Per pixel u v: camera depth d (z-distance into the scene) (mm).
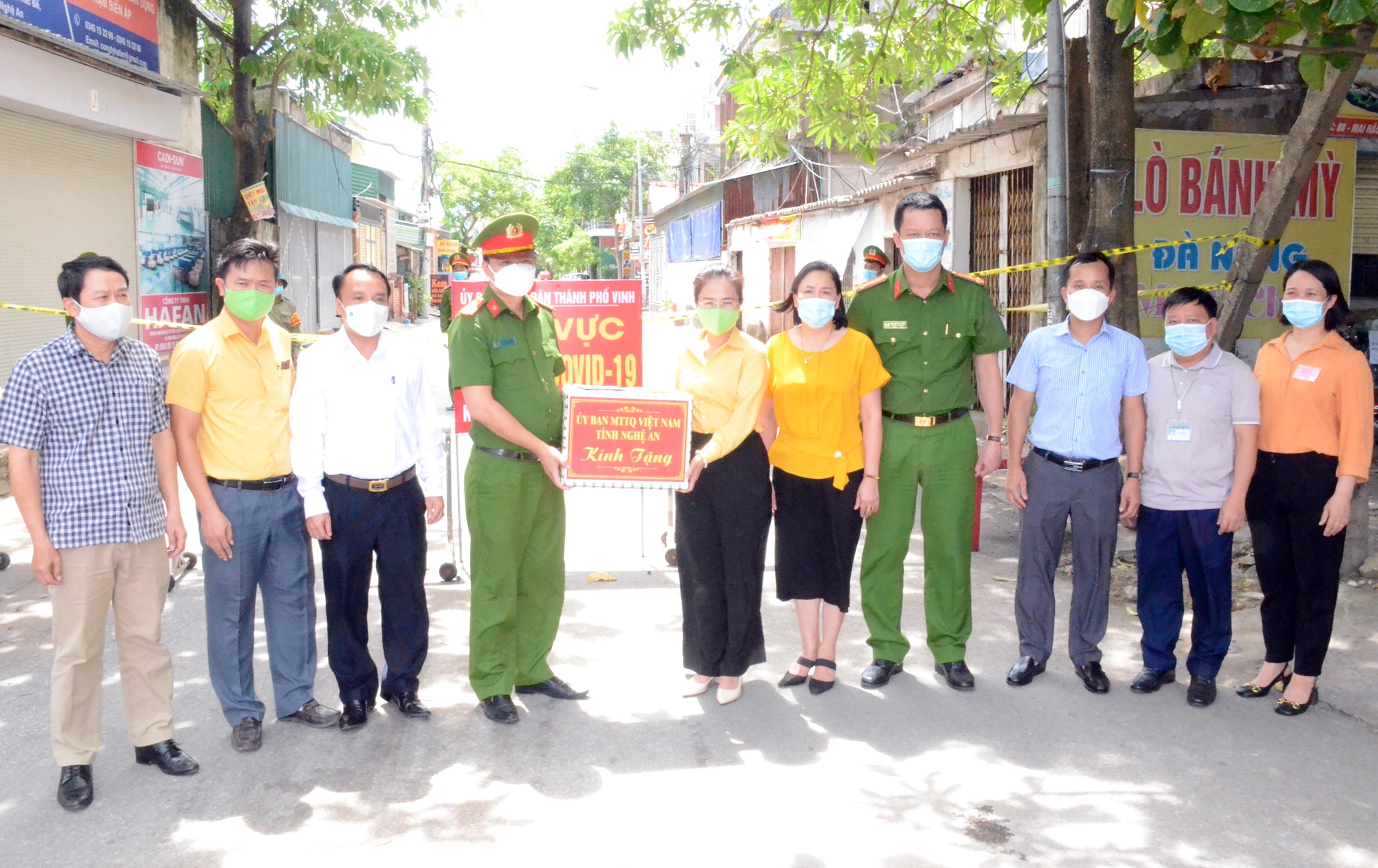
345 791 3959
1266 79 10359
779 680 5062
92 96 11352
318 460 4328
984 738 4367
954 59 10875
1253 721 4516
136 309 13109
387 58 12875
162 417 4047
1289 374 4523
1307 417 4469
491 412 4395
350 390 4379
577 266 50906
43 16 9984
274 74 13438
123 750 4320
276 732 4500
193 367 4109
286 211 19078
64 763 3834
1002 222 12375
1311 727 4445
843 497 4762
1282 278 10516
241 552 4250
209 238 15156
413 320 39469
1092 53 6973
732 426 4539
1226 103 10352
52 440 3732
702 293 4551
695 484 4617
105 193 12461
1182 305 4590
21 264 10859
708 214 28109
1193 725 4480
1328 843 3531
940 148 12352
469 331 4445
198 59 13641
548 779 4039
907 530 4914
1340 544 4477
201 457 4184
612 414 4426
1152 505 4746
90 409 3758
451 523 6781
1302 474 4469
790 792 3908
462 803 3855
